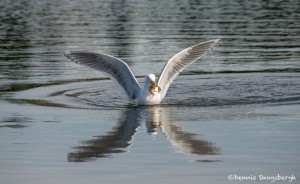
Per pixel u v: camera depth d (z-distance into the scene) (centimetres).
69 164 1146
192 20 2986
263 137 1295
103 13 3241
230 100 1642
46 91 1756
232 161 1154
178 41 2470
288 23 2895
